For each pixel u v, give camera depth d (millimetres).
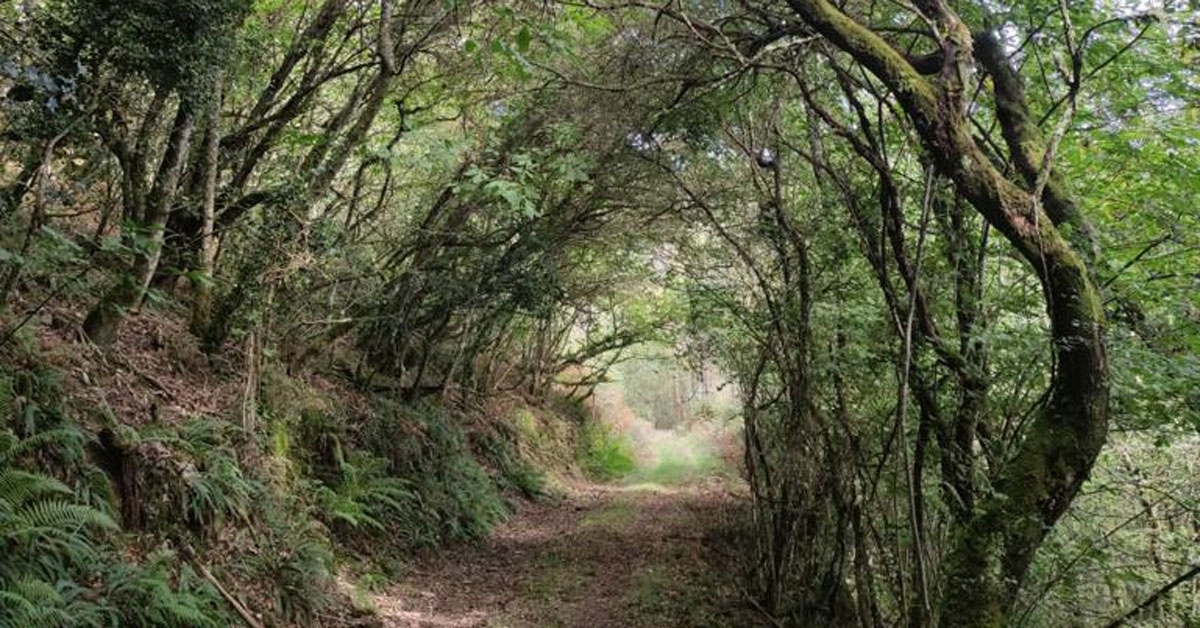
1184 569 5789
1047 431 3850
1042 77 5656
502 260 11609
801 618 7270
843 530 6723
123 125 6109
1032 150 4777
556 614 8094
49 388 5090
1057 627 5551
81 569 4359
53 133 5160
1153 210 5570
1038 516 3771
